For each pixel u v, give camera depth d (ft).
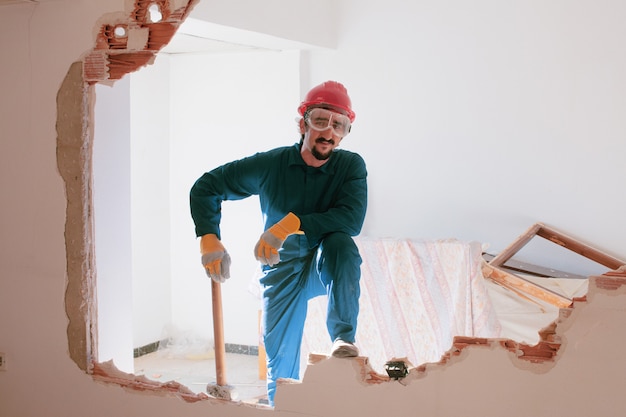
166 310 18.93
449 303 13.82
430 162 16.79
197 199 10.93
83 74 10.26
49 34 10.38
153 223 18.38
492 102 16.12
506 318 13.60
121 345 11.80
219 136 18.13
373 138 17.29
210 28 14.33
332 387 9.20
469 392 8.57
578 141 15.43
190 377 16.40
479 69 16.17
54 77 10.40
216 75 18.03
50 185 10.55
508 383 8.39
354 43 17.24
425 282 14.03
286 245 10.93
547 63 15.56
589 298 7.98
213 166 18.26
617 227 15.25
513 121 15.96
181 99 18.47
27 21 10.49
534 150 15.84
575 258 15.51
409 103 16.87
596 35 15.10
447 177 16.66
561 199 15.67
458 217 16.62
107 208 11.42
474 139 16.35
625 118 15.01
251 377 16.44
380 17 16.96
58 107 10.41
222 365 10.74
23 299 10.84
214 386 10.50
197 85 18.25
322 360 9.25
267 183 10.98
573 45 15.30
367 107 17.28
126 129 11.68
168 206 18.81
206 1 13.53
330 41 17.25
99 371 10.57
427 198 16.88
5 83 10.70
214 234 10.84
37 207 10.65
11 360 11.01
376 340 14.43
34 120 10.57
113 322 11.64
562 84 15.47
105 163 11.34
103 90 11.23
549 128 15.66
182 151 18.58
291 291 11.13
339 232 10.30
